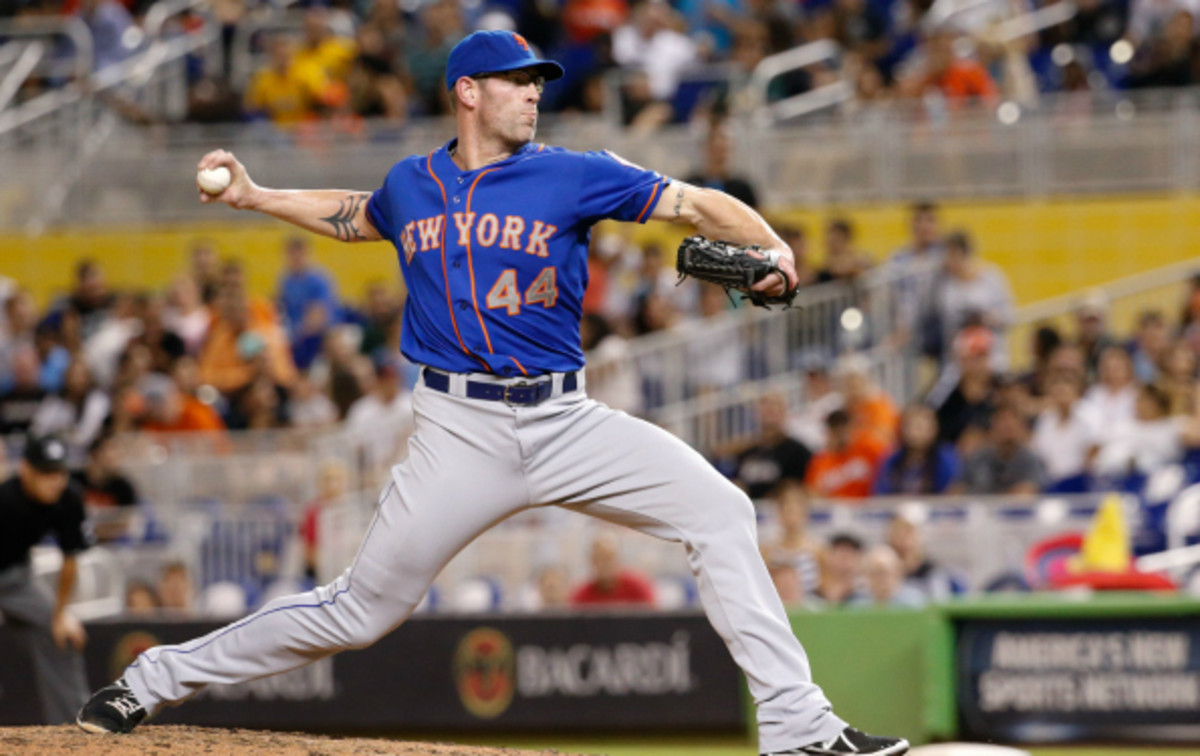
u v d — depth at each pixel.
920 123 55.81
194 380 47.22
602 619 36.44
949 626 33.81
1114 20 58.88
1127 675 32.84
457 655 37.12
